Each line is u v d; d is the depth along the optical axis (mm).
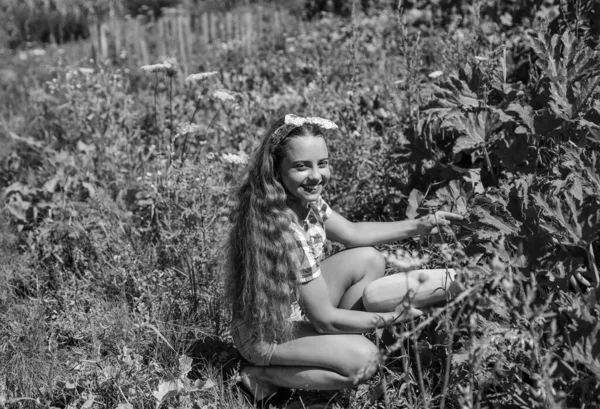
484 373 2617
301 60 7352
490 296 2230
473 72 3600
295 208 2928
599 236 2670
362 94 5312
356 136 4465
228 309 3141
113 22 11508
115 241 4090
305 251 2830
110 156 5133
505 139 3426
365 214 4105
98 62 6879
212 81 6578
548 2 5715
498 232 2779
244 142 4742
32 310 3611
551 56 3264
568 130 3260
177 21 10727
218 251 3523
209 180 4156
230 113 5395
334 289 3025
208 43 10859
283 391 3090
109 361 3150
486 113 3406
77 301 3541
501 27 5645
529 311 2104
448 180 3770
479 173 3570
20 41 13578
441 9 7559
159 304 3492
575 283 2705
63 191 4816
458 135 3783
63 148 5637
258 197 2855
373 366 2277
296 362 2908
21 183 5176
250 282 2869
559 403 2084
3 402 2908
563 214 2668
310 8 11289
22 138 5641
